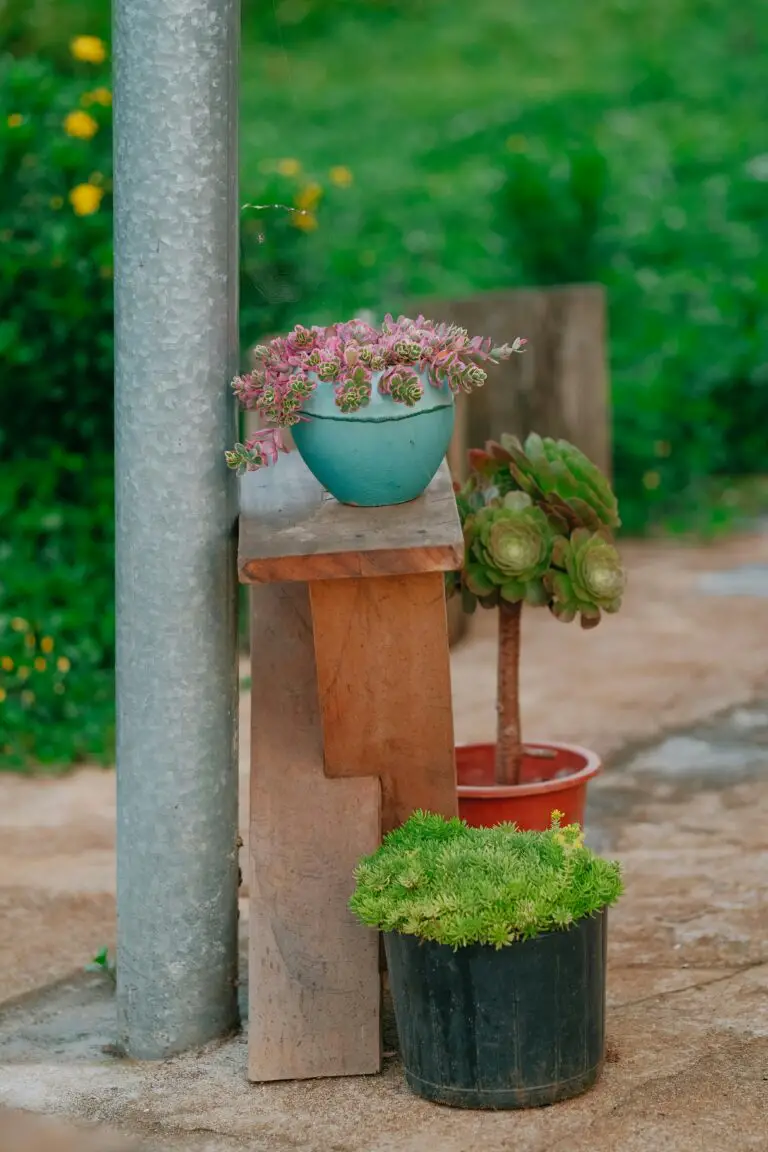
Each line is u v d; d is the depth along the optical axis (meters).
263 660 4.68
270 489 4.50
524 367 9.62
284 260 8.09
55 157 7.70
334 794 4.54
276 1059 4.37
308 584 4.26
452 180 16.06
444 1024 4.07
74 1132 4.13
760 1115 4.04
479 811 4.92
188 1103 4.27
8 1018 5.02
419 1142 3.97
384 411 4.09
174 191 4.33
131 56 4.32
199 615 4.47
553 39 22.33
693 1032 4.54
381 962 4.79
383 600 4.22
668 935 5.27
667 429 11.41
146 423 4.40
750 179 14.60
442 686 4.37
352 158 17.69
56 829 6.58
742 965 5.02
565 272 12.26
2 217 7.77
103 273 7.78
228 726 4.58
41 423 8.05
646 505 11.24
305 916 4.46
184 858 4.54
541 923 3.96
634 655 8.55
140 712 4.49
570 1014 4.08
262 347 4.22
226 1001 4.67
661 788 6.71
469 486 5.30
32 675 7.59
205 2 4.31
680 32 22.22
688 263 13.11
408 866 4.10
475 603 5.16
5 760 7.32
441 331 4.22
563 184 12.23
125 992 4.62
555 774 5.35
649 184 14.90
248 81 21.03
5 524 7.89
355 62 21.81
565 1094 4.12
